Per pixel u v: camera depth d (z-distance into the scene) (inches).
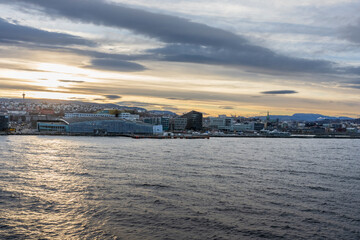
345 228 2196.1
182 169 4311.0
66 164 4549.7
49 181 3358.8
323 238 2034.9
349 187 3430.1
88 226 2143.2
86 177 3602.4
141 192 2957.7
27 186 3110.2
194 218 2308.1
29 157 5255.9
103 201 2662.4
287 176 4013.3
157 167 4434.1
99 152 6314.0
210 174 3969.0
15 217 2266.2
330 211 2536.9
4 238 1937.7
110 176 3676.2
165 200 2716.5
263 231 2116.1
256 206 2613.2
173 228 2128.4
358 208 2632.9
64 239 1956.2
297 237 2039.9
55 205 2544.3
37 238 1958.7
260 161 5556.1
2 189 2960.1
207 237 2009.1
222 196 2886.3
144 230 2089.1
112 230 2084.2
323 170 4658.0
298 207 2620.6
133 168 4286.4
